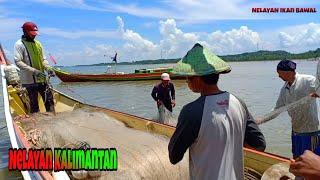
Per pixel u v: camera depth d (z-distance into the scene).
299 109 5.32
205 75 2.41
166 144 5.12
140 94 25.25
